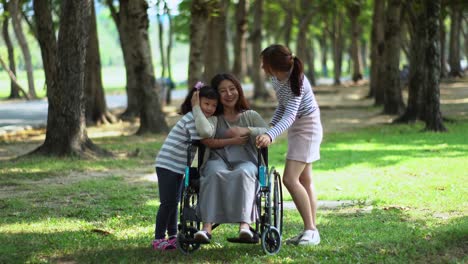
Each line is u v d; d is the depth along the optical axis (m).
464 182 11.09
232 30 59.19
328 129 21.41
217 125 6.60
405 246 6.60
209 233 6.12
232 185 6.05
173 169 6.55
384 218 8.39
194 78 20.58
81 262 6.25
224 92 6.55
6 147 17.22
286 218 8.45
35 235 7.42
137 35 19.45
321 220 8.28
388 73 25.39
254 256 6.35
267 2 46.62
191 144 6.33
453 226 7.46
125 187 10.99
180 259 6.29
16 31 37.44
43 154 14.27
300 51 42.03
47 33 18.47
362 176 12.01
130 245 6.91
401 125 21.44
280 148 16.48
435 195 9.93
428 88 19.48
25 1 32.47
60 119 14.30
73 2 13.97
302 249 6.60
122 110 29.36
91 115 23.31
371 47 35.53
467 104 28.98
